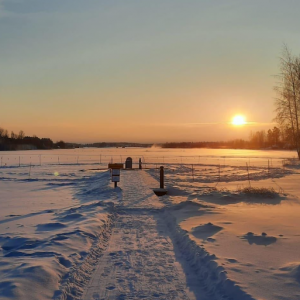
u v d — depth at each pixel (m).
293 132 44.22
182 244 7.19
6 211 12.82
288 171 33.69
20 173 35.53
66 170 40.09
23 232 8.08
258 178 26.83
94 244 7.15
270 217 9.62
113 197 15.13
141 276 5.36
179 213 10.60
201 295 4.61
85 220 9.35
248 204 12.79
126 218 10.43
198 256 6.02
